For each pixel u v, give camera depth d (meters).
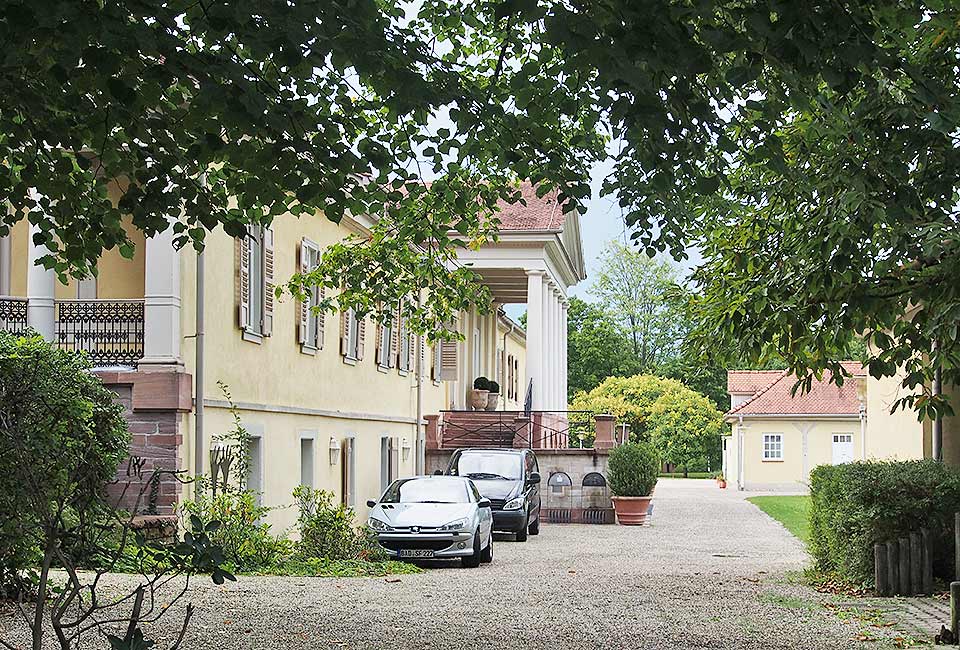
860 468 16.36
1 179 8.95
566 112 7.49
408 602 13.52
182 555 5.09
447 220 12.30
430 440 37.09
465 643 10.56
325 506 19.53
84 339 17.39
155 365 16.86
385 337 31.83
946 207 10.32
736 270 12.45
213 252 18.59
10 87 7.30
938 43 9.12
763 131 7.34
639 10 5.80
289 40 6.11
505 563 21.20
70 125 8.05
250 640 10.13
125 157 8.70
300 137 7.34
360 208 8.81
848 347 12.26
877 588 15.13
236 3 6.04
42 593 4.92
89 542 5.27
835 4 5.92
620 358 91.62
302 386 23.84
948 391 18.20
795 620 12.70
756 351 11.79
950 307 10.13
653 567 20.03
